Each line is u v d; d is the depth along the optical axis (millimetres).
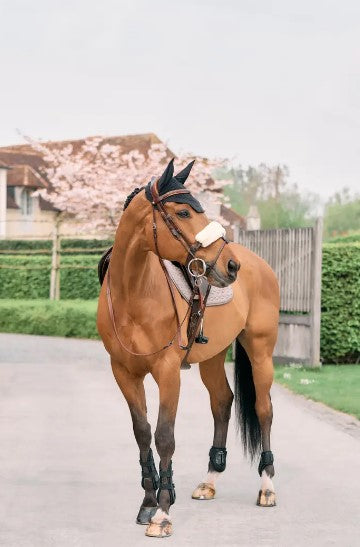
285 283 15508
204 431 9133
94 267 29234
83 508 5992
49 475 7039
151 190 5152
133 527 5516
